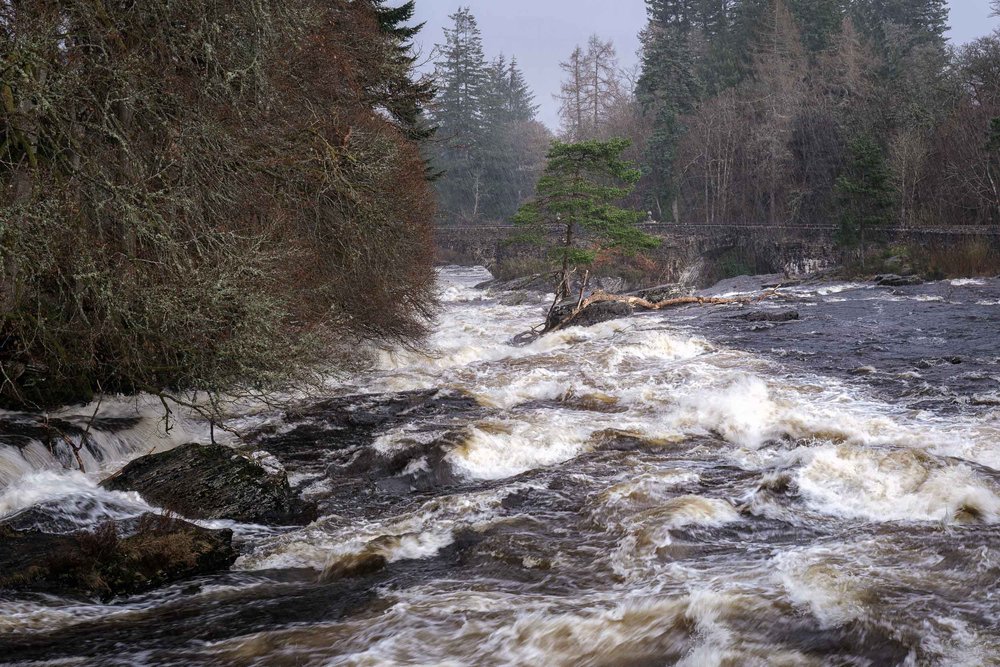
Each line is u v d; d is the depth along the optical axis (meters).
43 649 5.77
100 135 11.81
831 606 5.98
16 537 7.70
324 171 15.59
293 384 13.74
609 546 7.79
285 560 7.83
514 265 61.94
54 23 10.68
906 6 121.75
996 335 21.00
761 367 17.56
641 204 89.50
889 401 13.87
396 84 24.69
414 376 18.61
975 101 69.06
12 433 11.48
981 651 5.33
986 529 7.51
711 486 9.52
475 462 11.26
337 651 5.70
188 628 6.16
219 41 12.79
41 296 11.40
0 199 9.93
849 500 8.84
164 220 11.20
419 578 7.21
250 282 12.40
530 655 5.58
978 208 60.78
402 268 21.78
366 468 11.37
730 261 66.62
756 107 85.69
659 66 89.19
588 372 18.16
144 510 8.95
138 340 11.86
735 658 5.39
